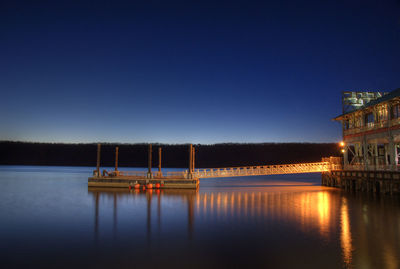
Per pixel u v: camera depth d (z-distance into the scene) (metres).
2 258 13.59
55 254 14.12
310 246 15.09
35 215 23.06
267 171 45.12
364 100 47.22
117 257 13.71
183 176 44.44
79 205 27.73
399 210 24.69
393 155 33.50
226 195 36.41
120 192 37.88
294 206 27.22
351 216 22.22
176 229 18.58
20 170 128.12
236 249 14.76
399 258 13.38
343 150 46.59
